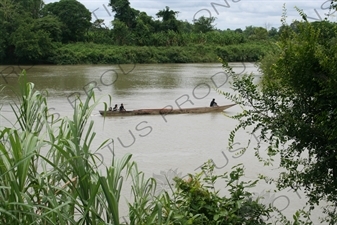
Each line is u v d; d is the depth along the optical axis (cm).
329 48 357
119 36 4362
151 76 2964
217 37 4428
